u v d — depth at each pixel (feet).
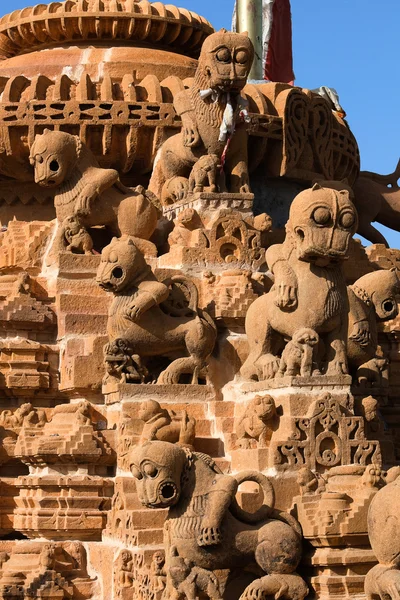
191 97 66.03
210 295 62.49
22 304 63.87
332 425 53.93
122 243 58.90
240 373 60.03
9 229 69.00
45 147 65.16
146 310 58.65
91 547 57.57
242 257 64.28
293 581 49.52
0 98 72.33
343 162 77.05
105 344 61.00
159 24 76.95
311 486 52.13
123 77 72.69
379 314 62.08
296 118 71.36
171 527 50.01
